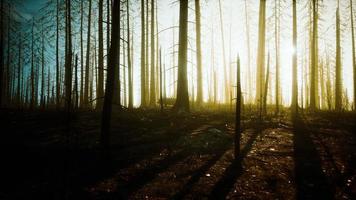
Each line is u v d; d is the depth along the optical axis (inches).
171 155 385.4
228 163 357.7
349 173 324.2
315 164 355.3
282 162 362.6
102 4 795.4
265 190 278.8
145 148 412.2
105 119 347.3
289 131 535.2
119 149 407.5
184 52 609.6
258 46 920.3
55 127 508.1
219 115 637.9
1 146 375.9
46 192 262.1
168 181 298.8
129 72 792.9
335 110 824.3
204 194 268.2
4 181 285.4
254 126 567.2
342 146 438.6
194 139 444.8
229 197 262.1
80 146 407.8
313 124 598.5
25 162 337.4
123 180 298.4
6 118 551.2
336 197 264.2
